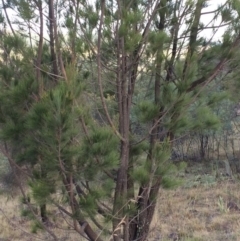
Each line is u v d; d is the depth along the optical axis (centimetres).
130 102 362
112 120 370
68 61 365
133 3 356
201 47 385
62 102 274
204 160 1219
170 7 373
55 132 278
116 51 343
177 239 637
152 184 370
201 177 1017
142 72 364
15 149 357
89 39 340
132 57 349
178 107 354
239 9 346
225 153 1241
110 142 317
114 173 392
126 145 359
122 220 357
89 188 355
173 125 358
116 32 326
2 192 606
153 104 353
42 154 317
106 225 360
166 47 371
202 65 388
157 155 350
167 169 358
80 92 300
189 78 352
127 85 363
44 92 310
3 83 347
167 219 732
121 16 324
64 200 346
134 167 388
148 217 406
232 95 409
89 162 314
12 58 355
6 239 648
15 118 329
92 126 334
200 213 768
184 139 1143
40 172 334
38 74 327
